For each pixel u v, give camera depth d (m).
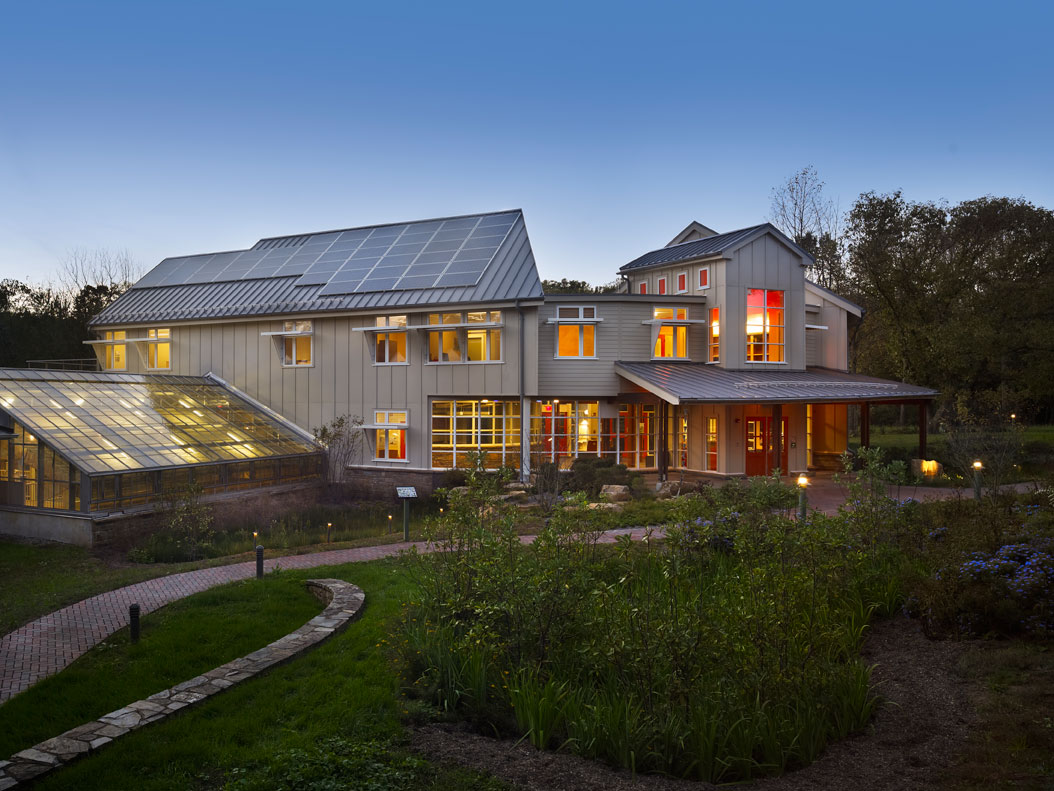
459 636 8.23
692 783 5.79
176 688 7.62
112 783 5.82
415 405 26.45
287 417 28.75
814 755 6.12
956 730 6.49
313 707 7.19
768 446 26.81
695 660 6.64
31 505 19.58
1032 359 28.97
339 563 14.51
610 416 27.17
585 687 6.99
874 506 12.07
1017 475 24.11
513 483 24.59
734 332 26.78
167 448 21.94
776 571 7.76
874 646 8.68
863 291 37.47
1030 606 8.66
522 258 27.00
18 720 7.59
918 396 25.88
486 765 6.02
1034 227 42.94
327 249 32.22
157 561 16.92
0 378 21.31
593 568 9.05
